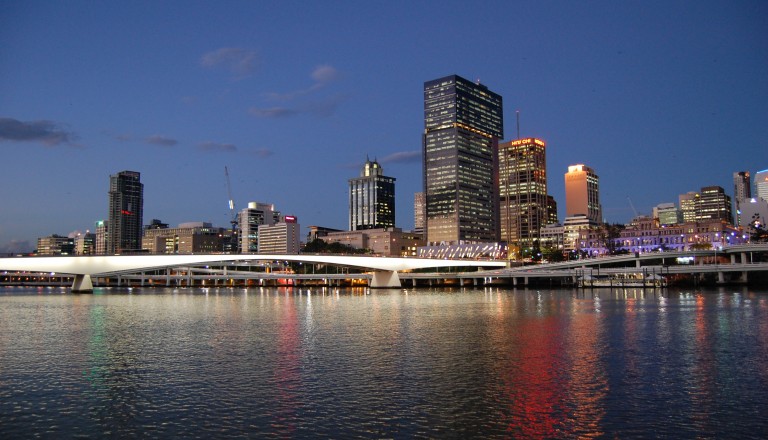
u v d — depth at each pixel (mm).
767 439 35750
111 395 47000
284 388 48750
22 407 43875
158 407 43562
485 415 40812
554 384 49188
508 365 57625
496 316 112438
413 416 40781
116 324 102000
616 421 39188
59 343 76500
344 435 37219
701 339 74312
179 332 88375
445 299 183750
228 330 90688
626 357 61344
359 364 58875
